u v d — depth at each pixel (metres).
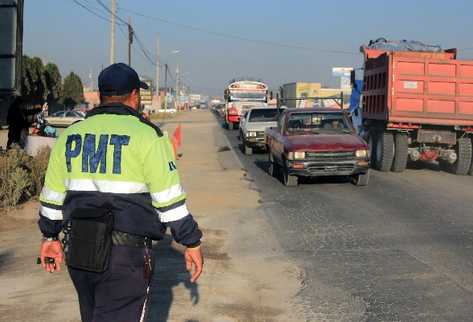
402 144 16.17
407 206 10.91
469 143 15.91
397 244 7.96
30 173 10.84
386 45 19.20
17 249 7.43
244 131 22.41
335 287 6.09
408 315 5.27
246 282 6.25
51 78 55.88
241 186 13.67
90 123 3.10
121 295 2.99
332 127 14.56
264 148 22.94
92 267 2.88
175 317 5.12
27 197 10.67
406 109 15.75
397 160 16.25
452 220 9.54
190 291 5.88
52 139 13.88
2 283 6.01
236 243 8.11
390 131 16.42
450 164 16.62
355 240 8.23
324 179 14.79
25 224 8.90
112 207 2.97
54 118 44.47
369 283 6.23
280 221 9.62
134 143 2.99
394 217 9.85
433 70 15.73
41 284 5.97
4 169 9.87
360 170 13.27
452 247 7.75
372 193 12.55
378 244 7.98
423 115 15.78
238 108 39.69
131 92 3.23
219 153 23.14
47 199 3.14
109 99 3.19
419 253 7.46
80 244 2.90
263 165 18.62
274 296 5.80
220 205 11.09
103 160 2.99
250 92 39.94
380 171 16.66
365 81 18.30
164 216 3.01
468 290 5.96
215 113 93.81
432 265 6.90
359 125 18.58
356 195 12.28
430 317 5.21
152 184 2.99
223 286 6.08
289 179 13.48
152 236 3.08
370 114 17.58
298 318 5.18
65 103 67.81
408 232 8.70
